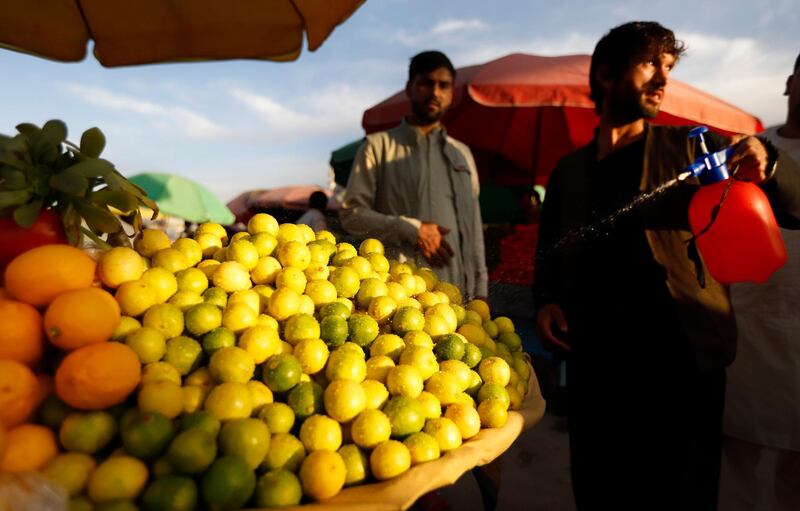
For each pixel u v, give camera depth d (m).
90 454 1.01
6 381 0.97
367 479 1.18
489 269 5.68
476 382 1.49
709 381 1.93
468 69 5.02
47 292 1.11
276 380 1.24
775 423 2.37
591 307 2.16
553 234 2.47
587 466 2.15
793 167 1.86
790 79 2.41
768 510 2.64
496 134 6.27
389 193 2.90
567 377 2.32
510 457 3.57
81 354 1.03
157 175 10.93
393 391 1.35
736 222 1.74
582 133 6.02
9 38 2.08
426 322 1.62
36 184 1.25
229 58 2.35
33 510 0.78
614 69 2.14
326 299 1.61
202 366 1.29
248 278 1.58
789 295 2.31
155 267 1.51
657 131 2.12
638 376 2.01
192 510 0.95
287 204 13.71
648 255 1.99
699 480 1.93
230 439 1.04
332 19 2.10
